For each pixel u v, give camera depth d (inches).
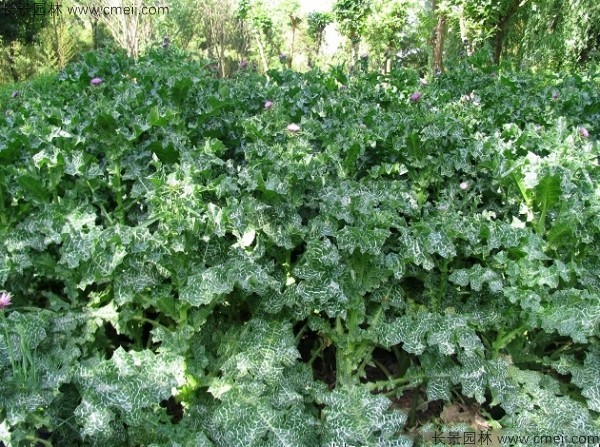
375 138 109.6
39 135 95.9
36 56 572.1
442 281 91.2
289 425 71.4
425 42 485.4
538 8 449.1
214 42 821.2
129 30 546.3
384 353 104.5
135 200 98.5
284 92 156.2
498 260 83.3
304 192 94.5
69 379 71.8
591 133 145.5
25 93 167.6
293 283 87.0
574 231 85.8
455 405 91.4
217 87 155.6
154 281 80.6
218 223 78.6
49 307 89.7
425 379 86.7
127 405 69.4
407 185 113.2
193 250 83.5
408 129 113.4
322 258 79.4
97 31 722.8
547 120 144.0
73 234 80.7
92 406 68.5
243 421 70.8
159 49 212.7
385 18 500.1
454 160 110.6
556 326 77.9
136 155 101.9
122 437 76.3
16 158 97.7
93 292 86.4
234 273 76.5
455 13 440.5
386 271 84.4
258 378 76.1
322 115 132.1
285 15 806.5
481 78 206.7
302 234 85.2
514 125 116.5
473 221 86.6
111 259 77.5
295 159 93.9
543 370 94.8
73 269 84.4
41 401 68.2
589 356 84.6
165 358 74.3
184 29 852.0
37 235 87.7
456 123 114.3
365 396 76.2
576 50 417.1
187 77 126.0
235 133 126.6
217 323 91.8
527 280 81.6
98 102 108.4
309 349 101.1
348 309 83.2
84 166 93.0
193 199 79.5
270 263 84.8
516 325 86.9
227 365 79.4
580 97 154.4
